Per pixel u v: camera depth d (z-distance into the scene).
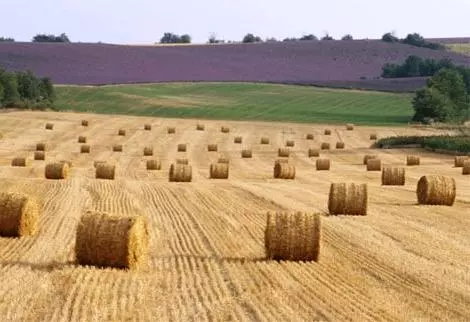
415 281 19.88
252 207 36.31
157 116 123.56
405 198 41.00
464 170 59.81
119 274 19.45
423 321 15.96
